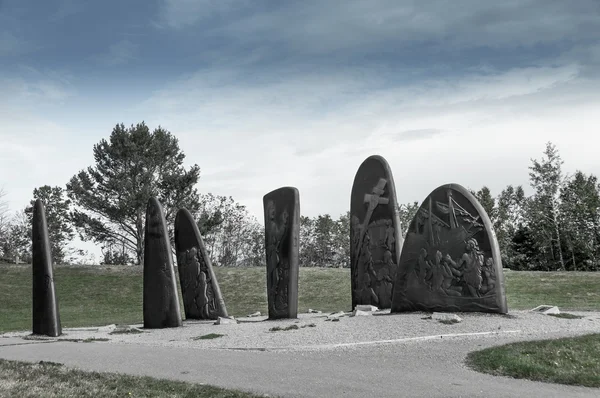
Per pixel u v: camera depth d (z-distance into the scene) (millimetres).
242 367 10617
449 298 16641
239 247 68625
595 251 57750
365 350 12078
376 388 8680
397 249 20594
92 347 14078
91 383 9164
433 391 8453
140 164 45688
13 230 67812
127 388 8812
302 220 77938
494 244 16000
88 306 34031
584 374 9281
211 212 51594
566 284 30672
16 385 8984
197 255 22750
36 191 68375
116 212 43906
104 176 45656
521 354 10711
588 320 15398
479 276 16125
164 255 19359
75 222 45344
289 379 9422
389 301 20609
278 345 13102
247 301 34344
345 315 19156
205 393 8445
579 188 57781
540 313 16188
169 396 8266
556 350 10938
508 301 27109
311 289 35656
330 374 9773
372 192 21625
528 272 34938
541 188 57188
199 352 12719
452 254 16734
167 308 19016
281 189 21328
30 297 35938
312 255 77125
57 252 68438
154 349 13438
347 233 70062
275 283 20859
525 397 8086
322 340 13383
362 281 21656
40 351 13438
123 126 46344
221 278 39188
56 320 17312
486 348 11344
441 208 17219
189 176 45969
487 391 8445
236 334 15547
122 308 33531
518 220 71062
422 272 17375
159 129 47750
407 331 13859
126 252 60969
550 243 57438
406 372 9852
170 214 45750
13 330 22844
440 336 13102
